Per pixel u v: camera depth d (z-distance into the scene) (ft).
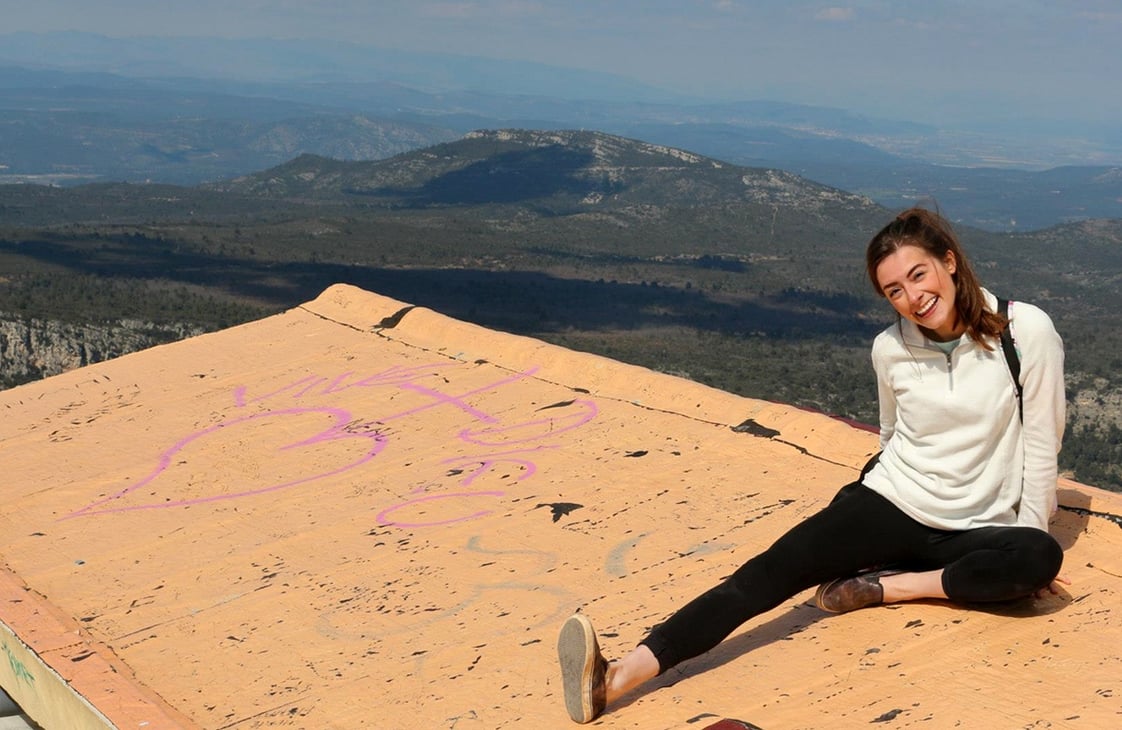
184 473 18.85
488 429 19.16
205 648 12.87
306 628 13.05
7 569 15.72
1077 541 12.51
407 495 16.72
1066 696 9.38
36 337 277.85
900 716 9.42
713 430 17.57
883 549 11.44
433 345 24.07
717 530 14.16
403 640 12.43
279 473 18.33
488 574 13.82
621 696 10.61
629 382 19.95
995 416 10.98
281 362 24.17
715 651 11.39
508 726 10.37
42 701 12.87
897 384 11.51
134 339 292.20
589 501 15.65
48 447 20.70
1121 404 252.83
